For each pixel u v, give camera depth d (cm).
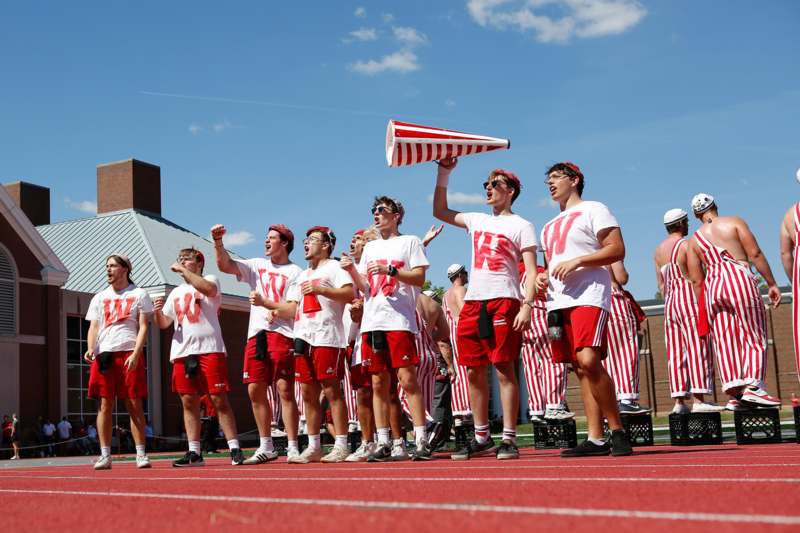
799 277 628
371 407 862
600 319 646
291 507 335
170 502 381
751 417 809
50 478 704
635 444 876
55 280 3175
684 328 914
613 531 238
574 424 908
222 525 289
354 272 791
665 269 950
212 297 909
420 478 470
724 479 384
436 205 767
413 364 765
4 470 1026
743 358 816
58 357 3158
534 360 972
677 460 562
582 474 451
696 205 901
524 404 3691
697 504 294
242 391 3697
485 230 726
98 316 922
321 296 838
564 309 663
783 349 3306
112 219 4053
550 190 685
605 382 648
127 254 3706
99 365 905
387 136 755
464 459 728
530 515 278
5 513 371
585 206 664
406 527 260
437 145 740
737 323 820
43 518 342
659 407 3456
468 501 328
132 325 918
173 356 906
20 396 3028
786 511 267
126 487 512
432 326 988
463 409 1054
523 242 716
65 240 3991
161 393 3331
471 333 729
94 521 321
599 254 638
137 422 904
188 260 917
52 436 2991
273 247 903
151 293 3416
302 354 834
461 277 1036
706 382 896
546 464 570
